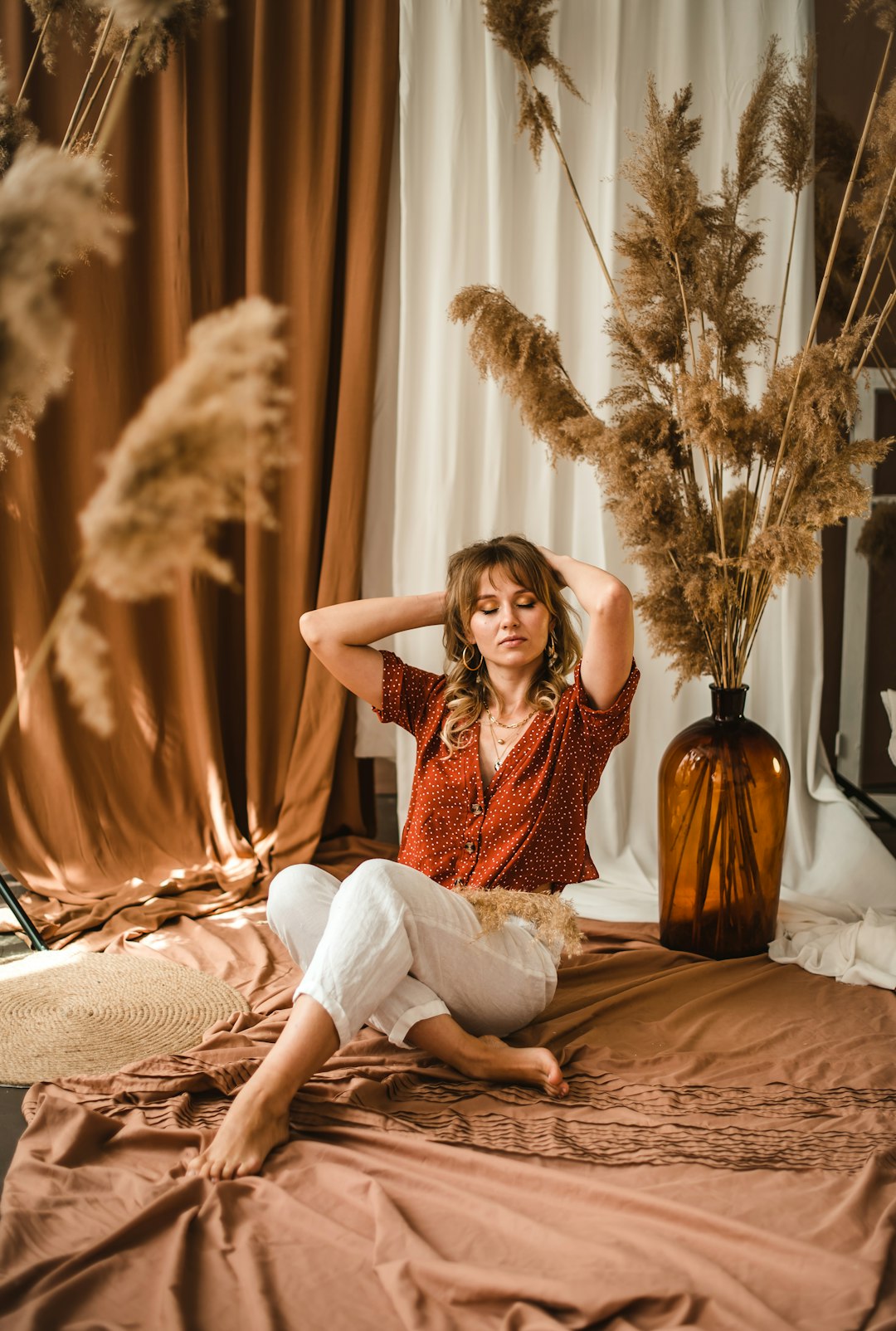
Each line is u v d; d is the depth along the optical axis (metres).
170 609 3.03
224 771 3.08
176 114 2.89
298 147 2.97
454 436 3.01
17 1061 1.93
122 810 3.01
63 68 2.84
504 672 2.00
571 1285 1.26
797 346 2.94
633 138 2.33
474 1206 1.44
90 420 2.95
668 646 2.41
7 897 2.50
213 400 0.46
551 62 2.61
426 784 1.98
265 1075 1.59
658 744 3.08
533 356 2.39
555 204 2.99
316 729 3.10
